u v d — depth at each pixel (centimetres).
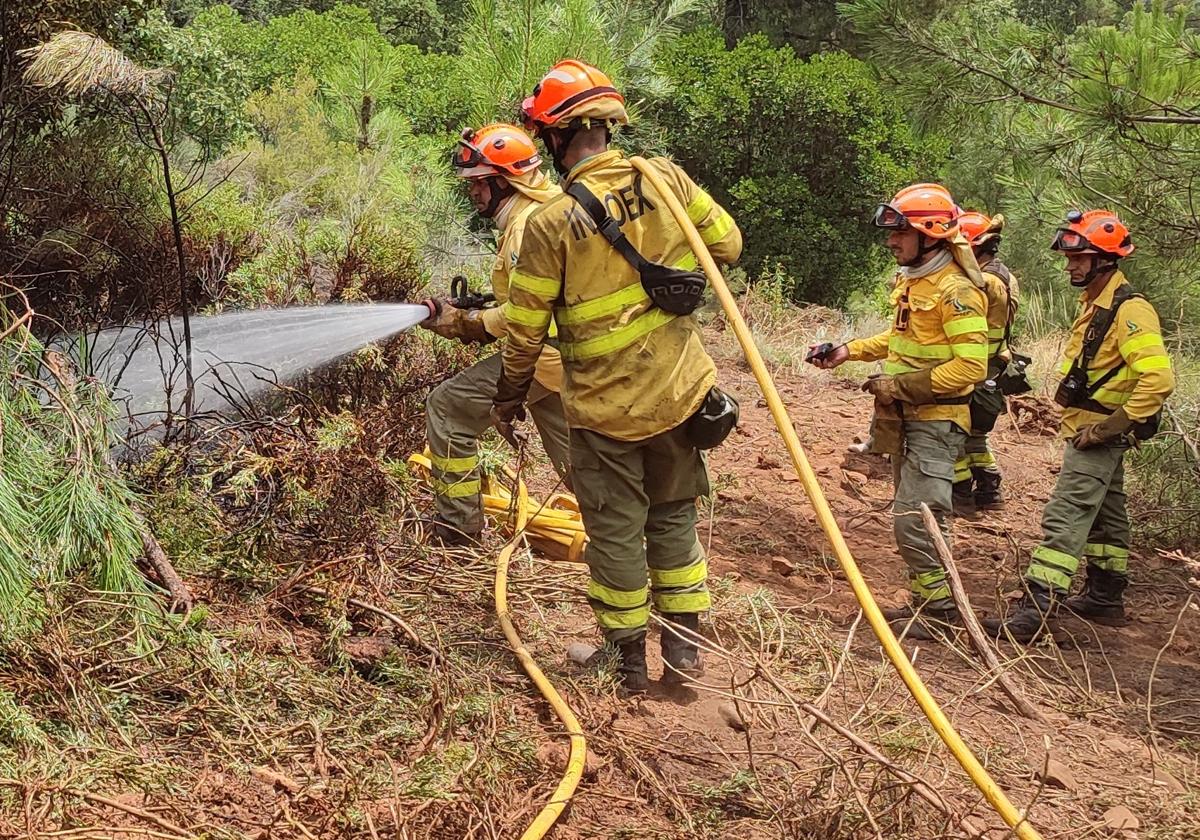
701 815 355
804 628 509
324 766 336
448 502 523
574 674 426
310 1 2636
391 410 589
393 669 402
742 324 381
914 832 353
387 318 529
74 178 529
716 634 477
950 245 537
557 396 529
